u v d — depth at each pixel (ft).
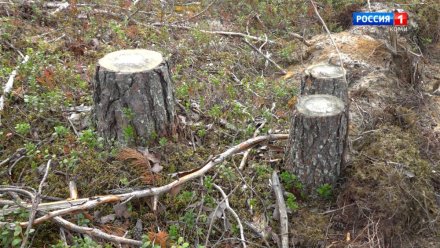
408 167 8.09
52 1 12.53
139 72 7.42
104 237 6.82
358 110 9.72
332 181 7.86
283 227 7.36
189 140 8.54
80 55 10.48
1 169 7.71
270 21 13.71
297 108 7.58
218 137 8.71
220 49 11.92
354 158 8.20
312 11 13.98
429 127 10.00
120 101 7.56
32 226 6.84
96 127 8.07
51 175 7.59
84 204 6.97
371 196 7.63
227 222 7.45
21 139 8.16
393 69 11.42
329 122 7.36
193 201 7.57
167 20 12.76
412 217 7.69
